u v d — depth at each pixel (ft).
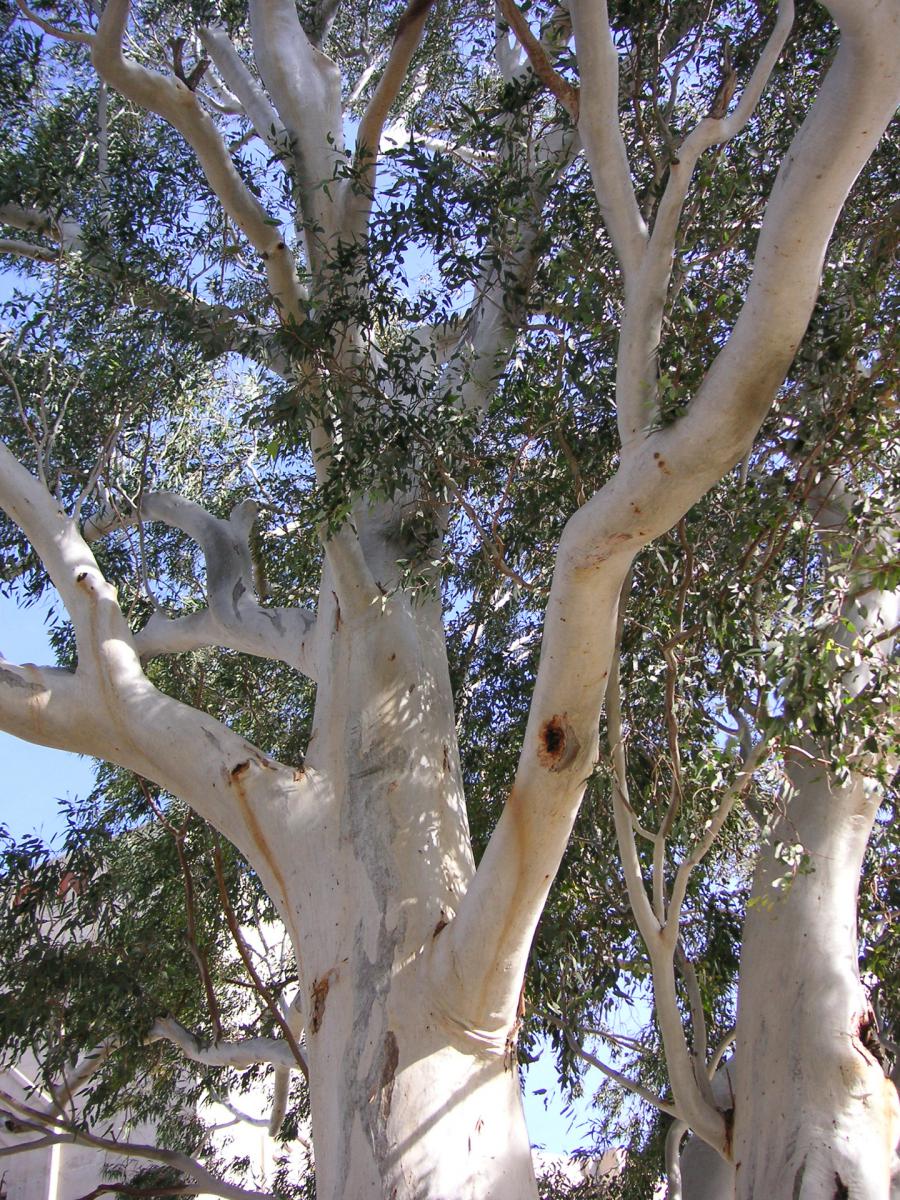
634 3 24.72
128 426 33.78
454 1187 20.04
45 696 25.67
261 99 32.96
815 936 21.72
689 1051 23.34
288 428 24.49
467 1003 20.86
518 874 19.38
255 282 33.35
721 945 28.78
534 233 27.43
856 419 20.84
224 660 38.88
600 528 16.97
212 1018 32.40
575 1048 27.78
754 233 25.02
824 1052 20.75
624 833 22.25
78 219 32.94
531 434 25.22
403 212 25.71
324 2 34.06
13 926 31.91
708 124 18.60
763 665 19.25
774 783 22.93
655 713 25.76
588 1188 37.63
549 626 17.85
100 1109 37.04
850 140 15.28
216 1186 32.48
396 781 23.94
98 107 34.55
